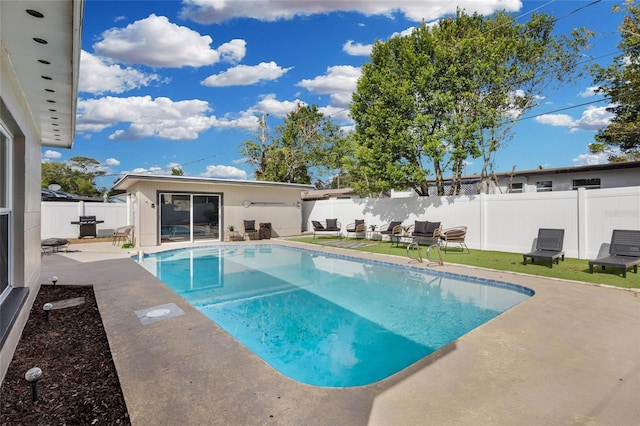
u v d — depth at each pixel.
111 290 5.84
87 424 2.23
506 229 10.53
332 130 26.03
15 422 2.23
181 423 2.21
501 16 12.20
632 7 11.20
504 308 5.79
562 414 2.37
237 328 5.02
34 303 5.12
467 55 11.88
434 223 12.12
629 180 13.51
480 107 11.59
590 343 3.62
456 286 7.28
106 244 13.48
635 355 3.33
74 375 2.92
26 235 4.20
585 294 5.58
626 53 11.70
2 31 2.59
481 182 13.83
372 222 15.06
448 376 2.92
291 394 2.59
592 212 8.71
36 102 4.29
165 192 13.58
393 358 4.07
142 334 3.81
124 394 2.56
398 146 12.41
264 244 13.87
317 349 4.32
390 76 12.65
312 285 7.59
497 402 2.51
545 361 3.20
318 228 15.90
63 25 2.52
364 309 5.85
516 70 11.91
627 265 6.61
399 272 8.75
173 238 13.82
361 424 2.22
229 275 8.70
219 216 14.96
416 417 2.31
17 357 3.25
